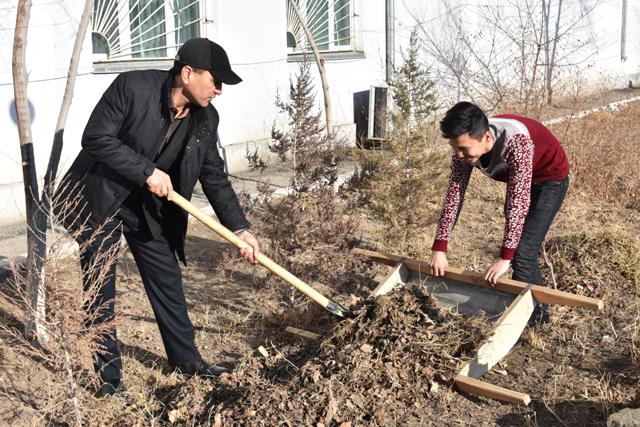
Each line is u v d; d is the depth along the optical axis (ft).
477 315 13.60
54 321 10.89
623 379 13.35
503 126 12.82
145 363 13.91
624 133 30.96
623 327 15.56
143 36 26.08
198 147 11.77
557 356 14.32
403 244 19.93
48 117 22.02
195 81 11.04
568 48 50.16
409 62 24.62
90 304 11.28
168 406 12.32
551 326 15.42
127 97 11.17
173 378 13.14
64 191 12.03
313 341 13.99
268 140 29.78
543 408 12.40
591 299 12.60
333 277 16.39
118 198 11.68
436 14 38.58
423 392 12.36
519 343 14.66
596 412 12.27
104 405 11.91
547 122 29.40
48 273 11.02
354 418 11.57
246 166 28.81
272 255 16.16
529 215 13.99
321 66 23.38
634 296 17.02
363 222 21.54
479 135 12.30
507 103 30.45
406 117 20.59
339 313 13.39
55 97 22.12
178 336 12.91
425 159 19.65
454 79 39.19
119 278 17.60
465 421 11.82
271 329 15.39
